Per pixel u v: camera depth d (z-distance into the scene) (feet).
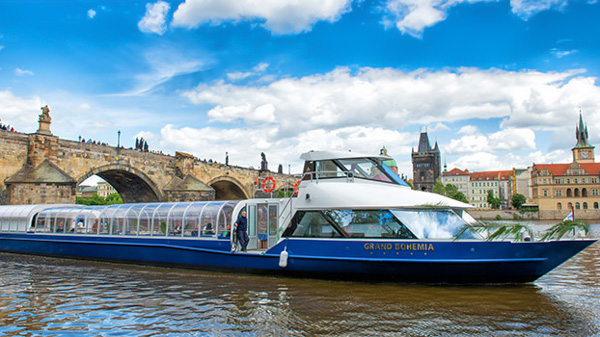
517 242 44.80
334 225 51.70
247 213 60.18
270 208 60.85
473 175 638.12
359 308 39.29
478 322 35.12
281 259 52.75
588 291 46.14
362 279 50.03
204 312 38.83
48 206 84.38
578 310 38.40
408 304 40.40
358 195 51.26
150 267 64.34
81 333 33.60
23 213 81.61
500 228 45.68
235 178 211.00
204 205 61.67
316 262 51.60
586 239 44.78
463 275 46.32
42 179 116.57
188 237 61.26
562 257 45.06
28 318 37.63
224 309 39.70
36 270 62.69
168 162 171.73
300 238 53.16
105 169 142.41
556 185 486.38
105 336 32.89
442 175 639.35
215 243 58.49
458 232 47.73
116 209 71.15
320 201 52.90
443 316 36.70
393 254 47.75
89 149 137.18
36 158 120.98
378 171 57.16
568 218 47.85
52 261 72.08
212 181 192.85
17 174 117.19
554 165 499.92
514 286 47.29
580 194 477.36
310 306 40.27
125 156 150.30
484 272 45.70
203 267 59.93
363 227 50.08
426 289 46.29
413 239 47.24
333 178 58.23
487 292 44.80
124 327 34.94
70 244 73.87
